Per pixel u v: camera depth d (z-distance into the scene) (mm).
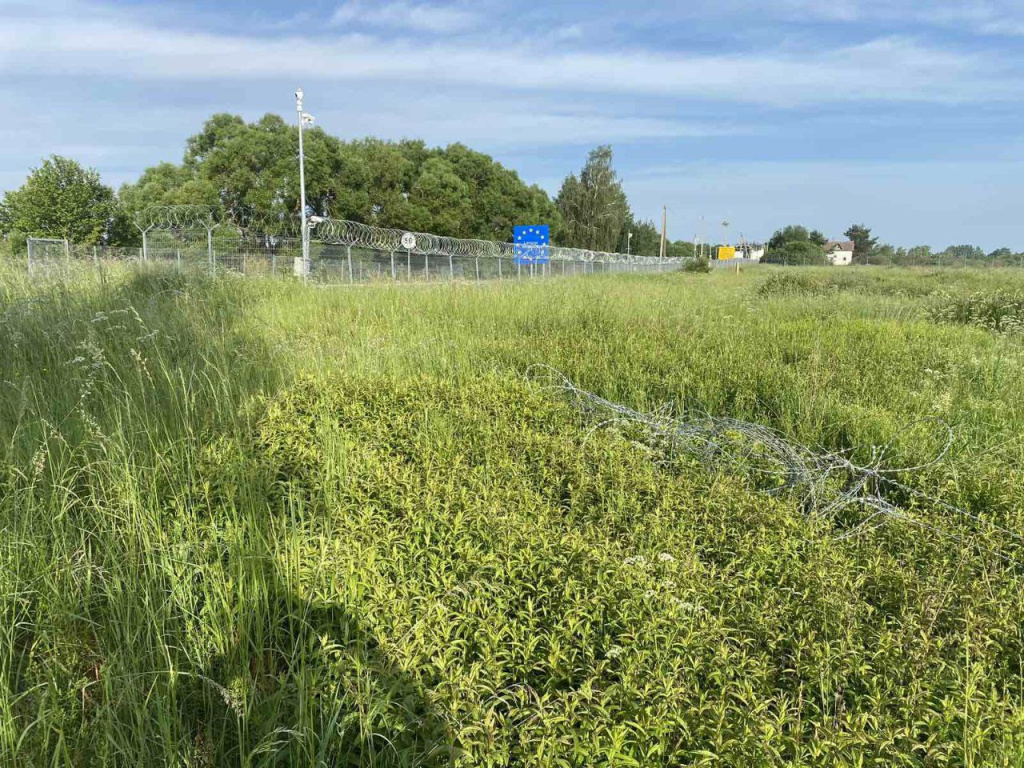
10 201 31000
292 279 14859
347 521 3162
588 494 3723
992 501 3744
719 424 5012
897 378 6301
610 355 7285
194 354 6020
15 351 5477
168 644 2457
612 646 2320
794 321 10461
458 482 3725
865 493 3949
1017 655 2461
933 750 1916
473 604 2510
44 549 2820
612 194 69312
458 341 7867
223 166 36750
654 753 1919
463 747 1921
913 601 2703
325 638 2279
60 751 1986
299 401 5145
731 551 3170
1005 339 8422
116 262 11906
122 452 3434
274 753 2000
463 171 50469
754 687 2221
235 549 2826
